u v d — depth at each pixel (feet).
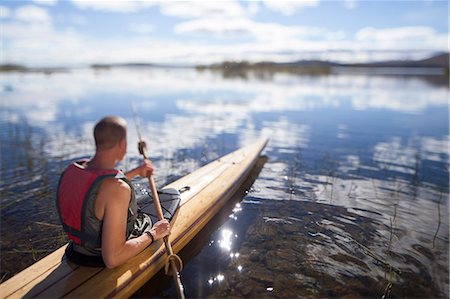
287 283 7.93
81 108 35.45
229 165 15.72
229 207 12.17
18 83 67.62
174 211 10.17
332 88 62.18
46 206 12.18
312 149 20.53
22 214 11.55
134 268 7.49
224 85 67.97
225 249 9.37
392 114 33.40
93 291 6.69
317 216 11.48
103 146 6.27
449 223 11.03
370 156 19.01
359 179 15.28
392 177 15.56
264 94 51.39
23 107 35.70
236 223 10.93
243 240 9.86
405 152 19.85
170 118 30.76
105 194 6.15
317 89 60.03
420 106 38.86
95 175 6.17
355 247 9.55
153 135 23.95
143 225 8.28
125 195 6.30
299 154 19.40
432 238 10.07
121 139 6.41
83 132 24.23
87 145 20.68
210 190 12.44
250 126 27.50
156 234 7.79
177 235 9.11
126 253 6.72
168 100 43.06
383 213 11.76
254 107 38.01
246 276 8.17
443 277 8.23
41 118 29.76
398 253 9.26
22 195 13.12
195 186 12.76
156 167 16.83
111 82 73.61
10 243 9.73
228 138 23.32
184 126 27.25
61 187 6.68
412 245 9.68
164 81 78.95
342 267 8.59
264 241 9.80
